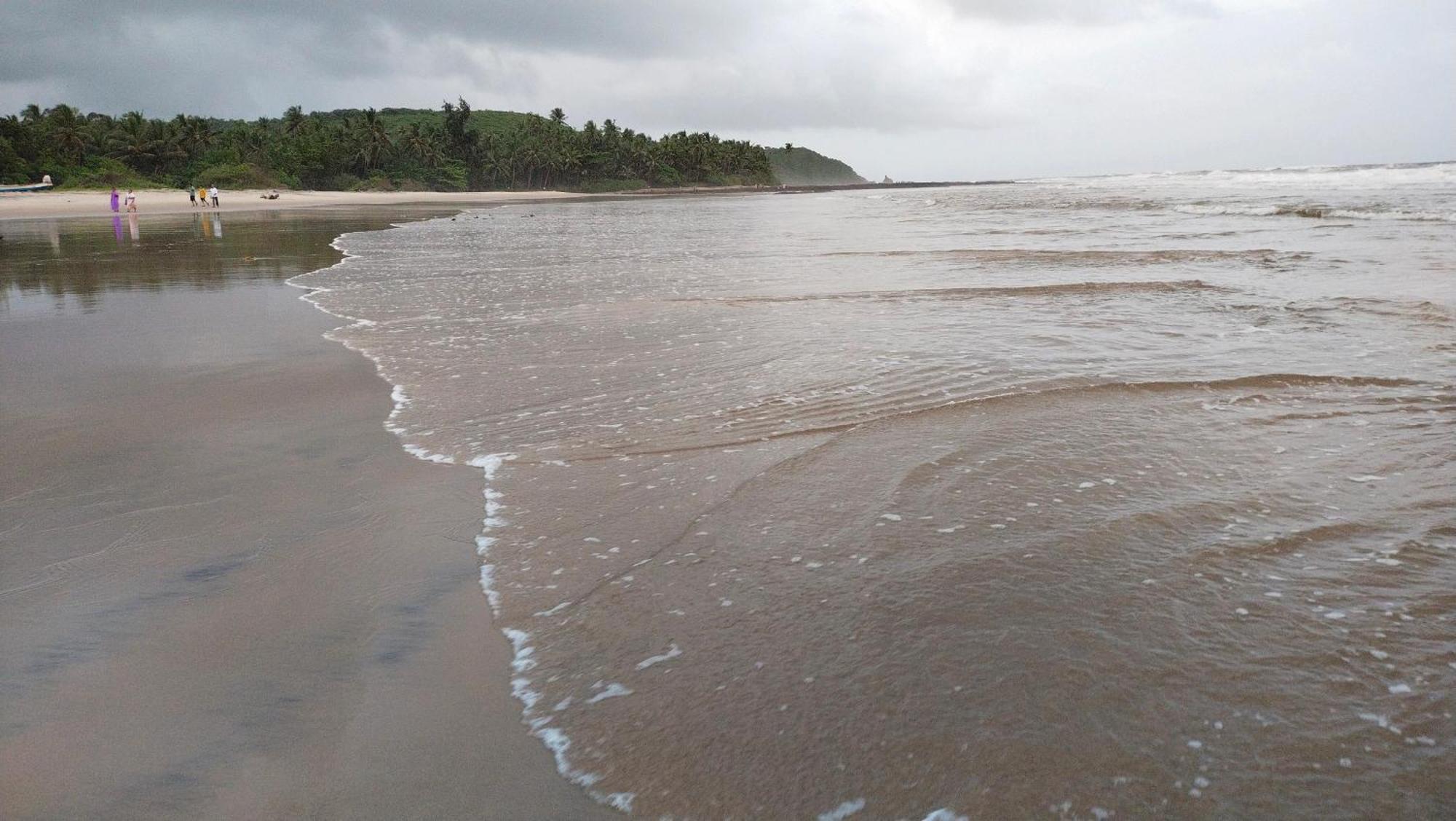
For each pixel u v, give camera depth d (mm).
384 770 2209
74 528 3719
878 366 6074
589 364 6543
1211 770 2080
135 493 4105
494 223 31859
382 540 3568
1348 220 17797
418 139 119312
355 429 5078
